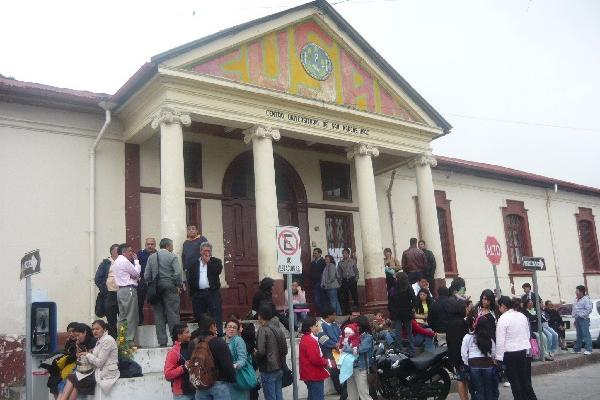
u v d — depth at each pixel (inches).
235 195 609.9
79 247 504.7
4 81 497.0
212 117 497.4
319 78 573.9
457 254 827.4
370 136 603.5
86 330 337.4
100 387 323.0
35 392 390.3
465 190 870.4
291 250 348.5
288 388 418.6
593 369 537.6
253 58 532.4
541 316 576.7
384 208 739.4
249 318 490.6
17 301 470.3
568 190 1038.4
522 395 335.0
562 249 1003.3
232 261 586.9
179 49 476.1
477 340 337.4
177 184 467.5
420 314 507.2
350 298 650.2
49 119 510.3
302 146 658.2
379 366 387.2
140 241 535.2
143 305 465.7
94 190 519.8
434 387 393.7
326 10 586.6
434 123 661.3
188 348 302.4
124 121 542.9
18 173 488.1
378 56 615.8
